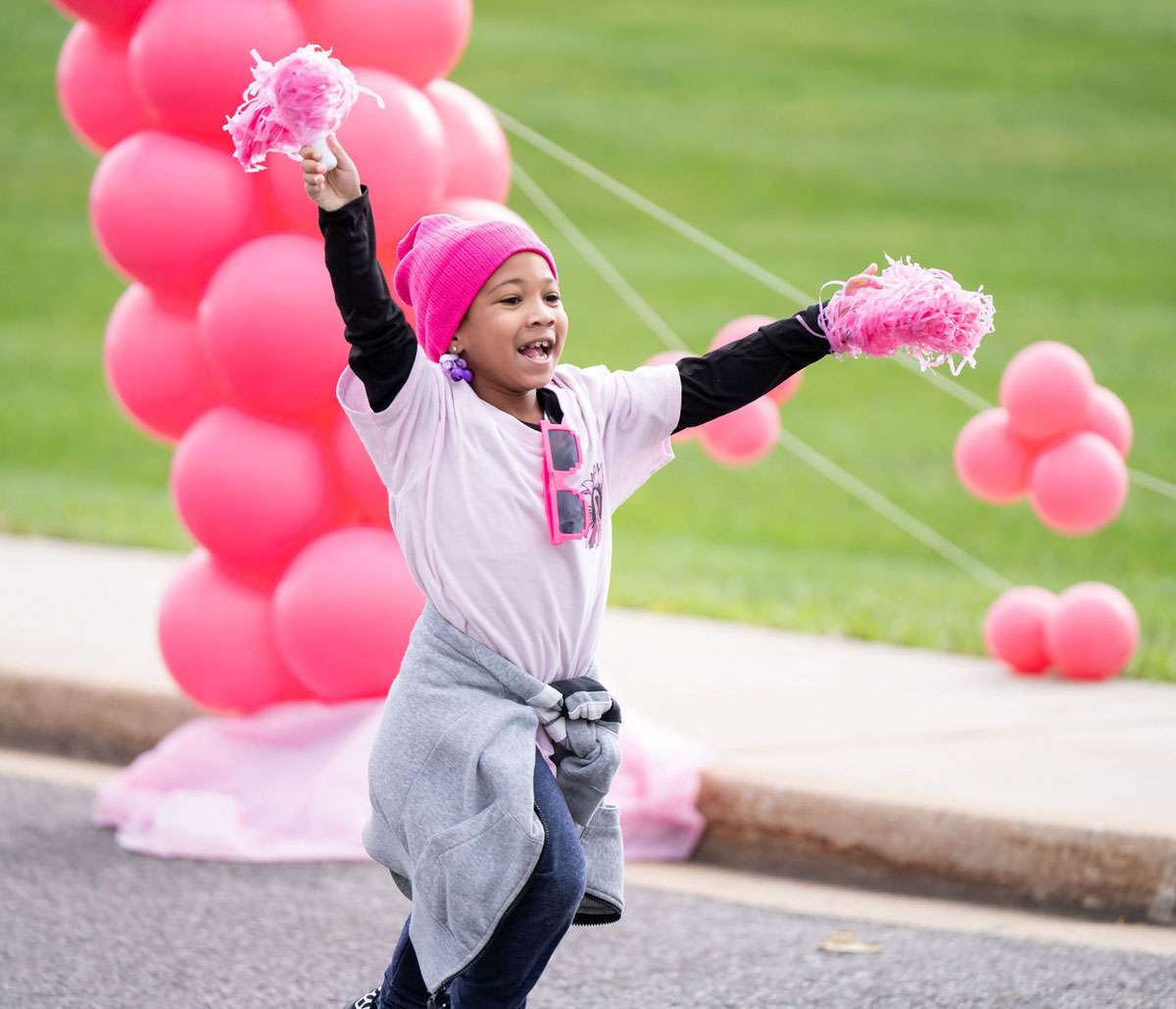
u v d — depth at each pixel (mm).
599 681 9352
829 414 40062
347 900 13398
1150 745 15391
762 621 21469
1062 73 74125
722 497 32938
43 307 49219
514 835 8695
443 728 8945
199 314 14102
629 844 14516
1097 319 48312
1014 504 31844
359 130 13438
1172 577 26016
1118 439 17766
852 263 53969
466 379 9141
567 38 76875
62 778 16672
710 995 11547
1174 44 77562
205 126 13945
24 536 26078
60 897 13430
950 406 40938
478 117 14953
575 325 47500
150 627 19781
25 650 18500
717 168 63219
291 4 13969
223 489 14086
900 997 11367
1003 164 64375
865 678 18297
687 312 48781
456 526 8984
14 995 11539
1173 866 12578
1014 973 11688
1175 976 11531
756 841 14281
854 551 28734
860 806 13773
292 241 13992
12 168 61000
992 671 18703
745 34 78500
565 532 9031
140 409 14812
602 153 64250
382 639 14156
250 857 14289
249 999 11508
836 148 65562
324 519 14391
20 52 71188
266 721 14867
